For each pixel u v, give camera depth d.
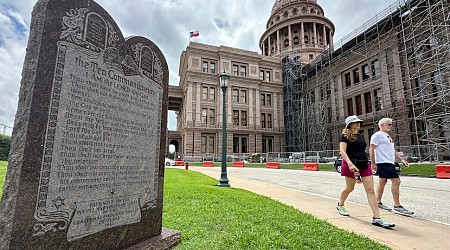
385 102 27.77
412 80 25.30
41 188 2.06
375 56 29.97
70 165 2.29
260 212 4.77
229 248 2.96
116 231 2.68
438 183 11.26
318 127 38.59
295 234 3.50
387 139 5.39
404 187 9.96
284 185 11.00
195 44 41.88
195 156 38.38
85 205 2.38
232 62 43.56
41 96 2.12
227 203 5.59
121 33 2.99
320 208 5.65
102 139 2.63
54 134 2.18
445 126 20.41
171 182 9.52
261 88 45.28
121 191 2.80
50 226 2.09
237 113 42.34
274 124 44.81
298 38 57.91
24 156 1.99
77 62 2.43
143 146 3.21
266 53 63.50
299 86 45.16
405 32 26.33
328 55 38.09
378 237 3.61
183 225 3.88
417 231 3.94
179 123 53.47
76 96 2.39
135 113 3.13
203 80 41.06
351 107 33.88
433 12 22.77
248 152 41.59
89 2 2.60
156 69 3.60
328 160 29.06
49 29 2.23
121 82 2.94
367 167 4.46
